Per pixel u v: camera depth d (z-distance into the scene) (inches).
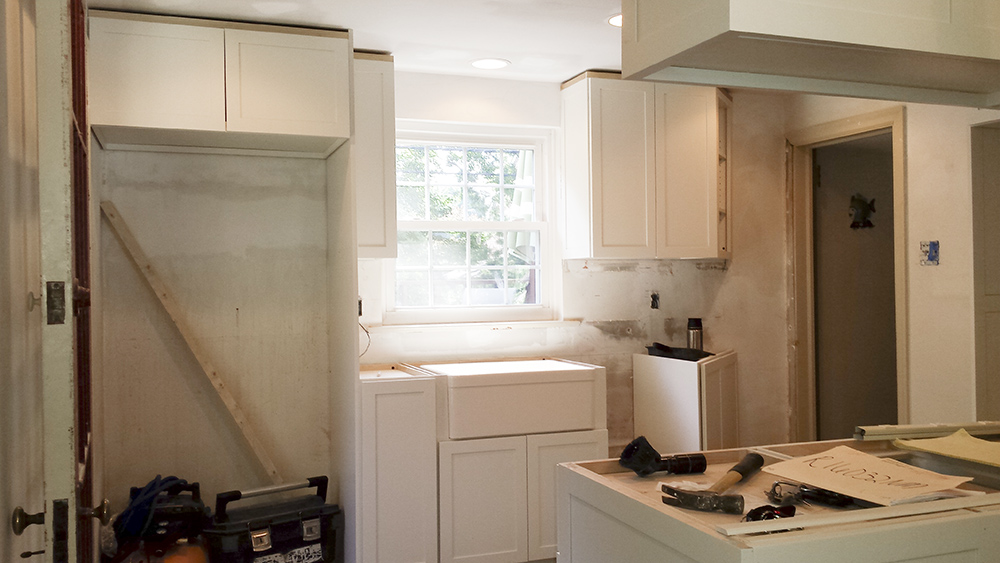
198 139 127.0
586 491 70.1
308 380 144.3
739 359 179.0
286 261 143.3
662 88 156.9
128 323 133.1
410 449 130.8
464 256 162.4
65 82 53.1
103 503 64.8
